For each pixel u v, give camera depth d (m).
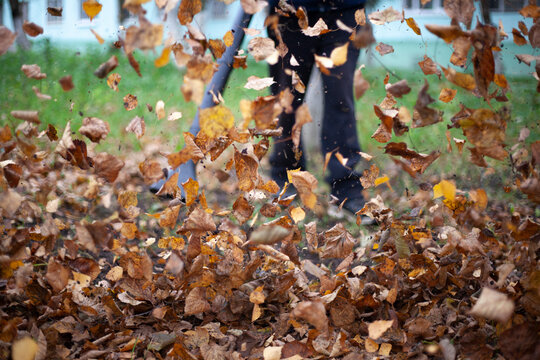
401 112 1.28
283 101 1.25
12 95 4.65
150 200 2.75
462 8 1.22
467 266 1.60
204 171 2.84
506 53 4.07
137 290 1.67
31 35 1.38
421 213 1.97
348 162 2.67
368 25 1.22
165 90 5.66
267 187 1.72
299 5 2.41
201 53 1.29
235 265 1.66
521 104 3.67
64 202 1.69
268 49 1.50
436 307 1.59
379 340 1.46
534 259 1.35
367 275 1.73
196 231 1.50
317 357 1.37
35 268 1.70
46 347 1.33
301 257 2.23
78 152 1.40
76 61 6.75
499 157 1.28
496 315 1.08
